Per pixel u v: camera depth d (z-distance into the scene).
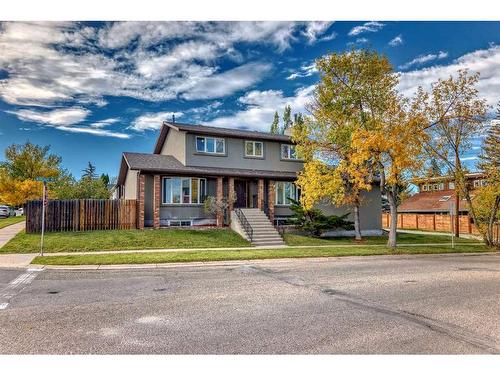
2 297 8.79
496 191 23.94
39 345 5.65
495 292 9.73
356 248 20.03
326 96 21.95
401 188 33.66
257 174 25.22
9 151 52.25
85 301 8.42
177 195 24.47
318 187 22.75
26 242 17.73
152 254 15.81
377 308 7.93
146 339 5.92
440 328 6.61
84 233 20.03
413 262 16.11
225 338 5.97
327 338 6.02
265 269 13.41
